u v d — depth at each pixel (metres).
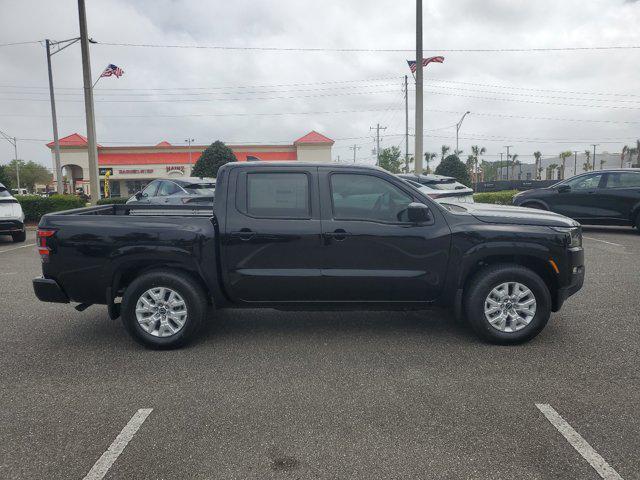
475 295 4.84
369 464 2.97
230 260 4.90
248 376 4.26
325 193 4.94
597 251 10.29
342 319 5.88
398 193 4.95
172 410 3.67
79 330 5.63
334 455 3.07
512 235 4.82
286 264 4.91
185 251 4.83
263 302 5.02
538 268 5.08
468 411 3.60
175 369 4.44
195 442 3.23
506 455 3.05
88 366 4.54
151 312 4.91
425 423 3.44
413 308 5.07
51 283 4.97
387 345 4.98
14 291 7.55
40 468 2.98
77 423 3.50
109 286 4.93
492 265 4.93
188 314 4.86
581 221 12.96
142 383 4.15
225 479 2.85
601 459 3.00
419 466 2.95
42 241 4.94
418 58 19.67
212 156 28.75
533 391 3.91
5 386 4.13
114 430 3.40
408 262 4.89
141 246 4.84
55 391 4.02
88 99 19.61
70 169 49.41
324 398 3.83
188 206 5.95
